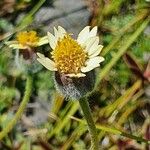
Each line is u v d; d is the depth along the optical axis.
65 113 0.11
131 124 0.11
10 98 0.13
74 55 0.07
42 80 0.12
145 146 0.11
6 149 0.11
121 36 0.12
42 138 0.12
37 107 0.12
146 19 0.11
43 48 0.12
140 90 0.11
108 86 0.12
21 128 0.12
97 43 0.08
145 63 0.12
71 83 0.07
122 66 0.12
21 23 0.13
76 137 0.11
